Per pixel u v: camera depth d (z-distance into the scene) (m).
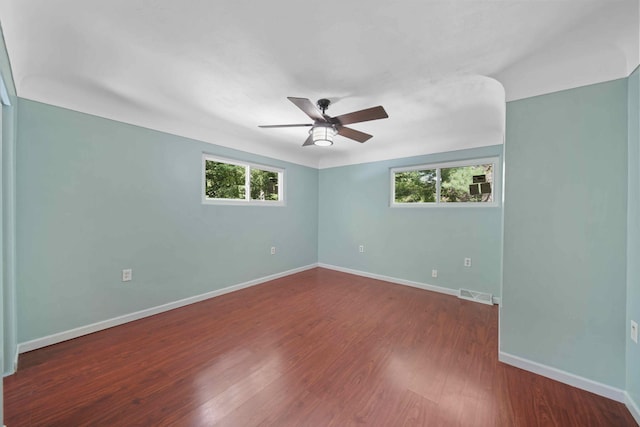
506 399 1.59
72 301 2.29
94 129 2.39
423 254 3.80
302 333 2.41
